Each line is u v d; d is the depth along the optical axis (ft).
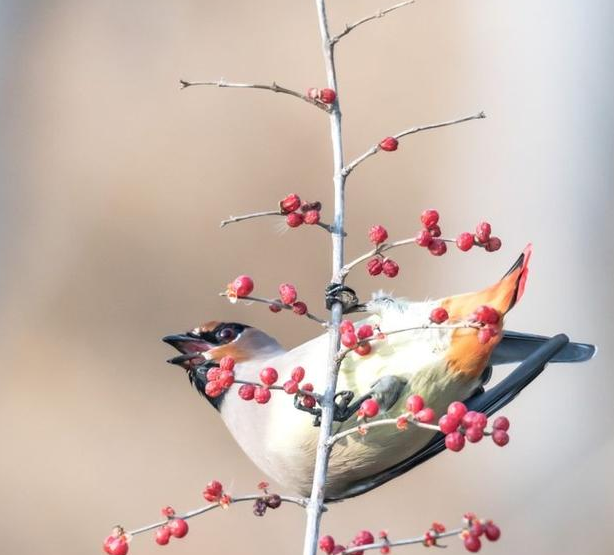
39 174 56.39
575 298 48.57
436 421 20.89
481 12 53.57
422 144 53.26
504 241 50.70
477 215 51.65
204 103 55.77
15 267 54.49
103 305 52.95
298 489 22.22
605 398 46.88
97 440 49.01
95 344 52.16
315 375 20.54
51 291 53.57
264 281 52.13
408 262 52.03
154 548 44.86
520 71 51.88
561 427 46.65
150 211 54.34
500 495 46.09
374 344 20.38
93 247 54.19
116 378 51.19
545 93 51.16
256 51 56.24
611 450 45.80
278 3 56.75
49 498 46.78
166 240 53.67
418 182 52.95
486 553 44.29
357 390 20.35
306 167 53.83
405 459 22.00
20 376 51.42
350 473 21.75
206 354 22.91
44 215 55.52
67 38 58.75
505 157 51.34
